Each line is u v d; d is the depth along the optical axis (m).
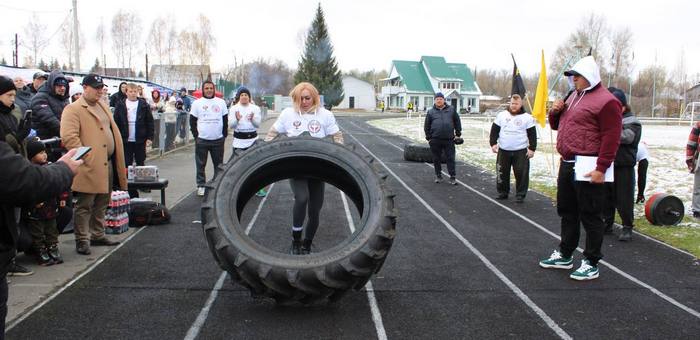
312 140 5.32
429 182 12.59
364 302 5.04
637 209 9.31
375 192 4.93
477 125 42.53
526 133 10.06
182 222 8.00
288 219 8.30
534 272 6.00
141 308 4.79
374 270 4.63
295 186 5.79
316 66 72.38
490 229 7.99
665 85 81.81
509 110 10.16
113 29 63.41
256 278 4.41
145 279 5.53
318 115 6.05
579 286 5.57
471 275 5.86
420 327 4.52
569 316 4.80
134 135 9.70
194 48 62.44
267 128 32.50
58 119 6.98
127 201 7.50
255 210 8.91
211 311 4.76
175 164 14.79
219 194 4.92
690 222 8.49
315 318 4.66
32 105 6.88
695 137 8.81
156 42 63.41
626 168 7.31
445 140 12.17
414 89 87.62
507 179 10.37
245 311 4.78
